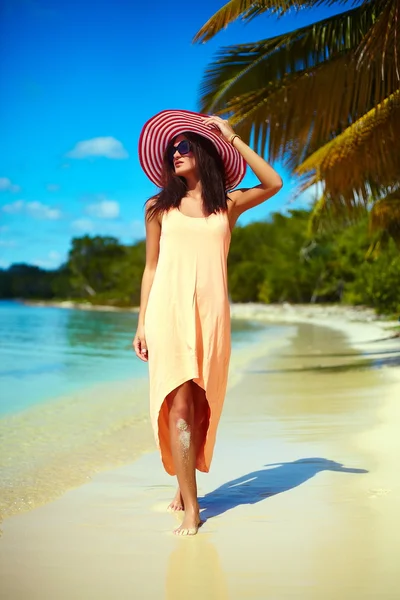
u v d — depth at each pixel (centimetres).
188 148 366
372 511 351
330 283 5556
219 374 356
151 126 372
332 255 5356
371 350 1580
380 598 246
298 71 1027
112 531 337
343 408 728
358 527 327
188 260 355
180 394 349
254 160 372
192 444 350
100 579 273
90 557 299
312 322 3806
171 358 347
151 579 272
